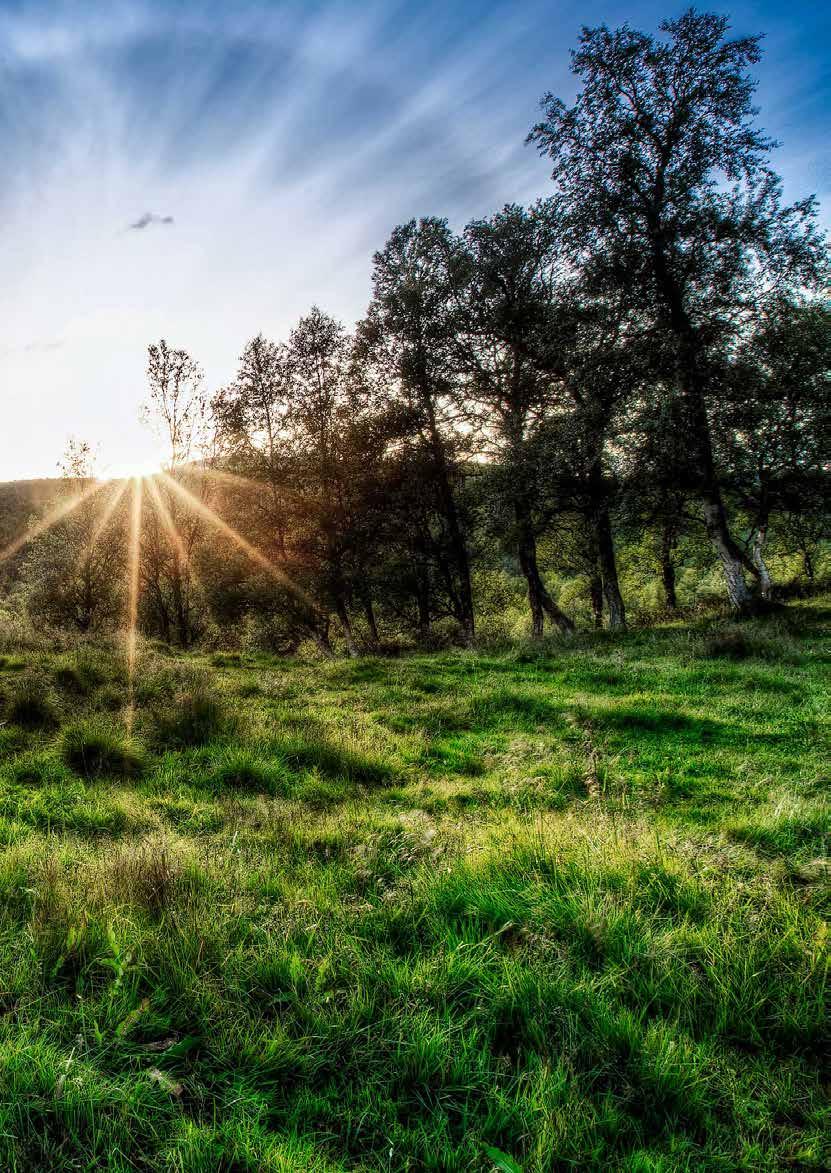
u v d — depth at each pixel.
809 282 16.25
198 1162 1.83
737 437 17.38
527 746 7.41
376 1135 2.02
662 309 16.77
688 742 7.53
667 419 15.53
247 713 8.57
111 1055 2.28
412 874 3.87
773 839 4.46
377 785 6.47
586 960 2.87
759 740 7.43
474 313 21.34
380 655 22.80
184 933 2.88
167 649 16.61
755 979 2.65
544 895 3.34
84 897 3.20
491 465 21.23
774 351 16.50
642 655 13.59
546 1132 1.96
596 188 16.62
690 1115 2.11
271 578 23.47
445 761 7.26
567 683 11.27
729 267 15.95
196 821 5.08
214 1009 2.49
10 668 10.50
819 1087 2.26
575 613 39.75
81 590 25.70
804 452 18.38
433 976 2.71
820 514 20.23
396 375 22.34
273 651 27.48
